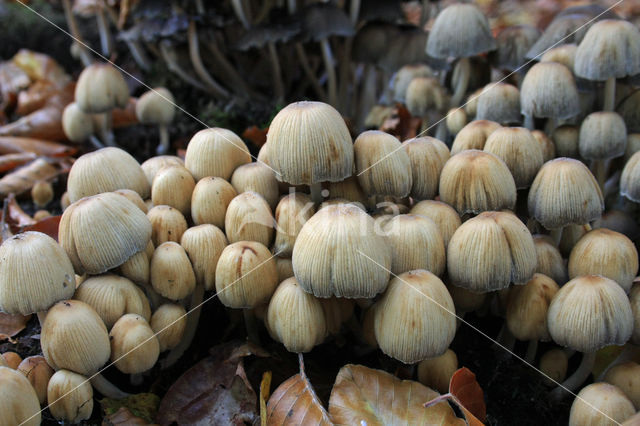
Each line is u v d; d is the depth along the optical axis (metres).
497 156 0.21
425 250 0.19
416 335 0.18
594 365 0.22
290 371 0.22
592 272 0.20
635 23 0.28
